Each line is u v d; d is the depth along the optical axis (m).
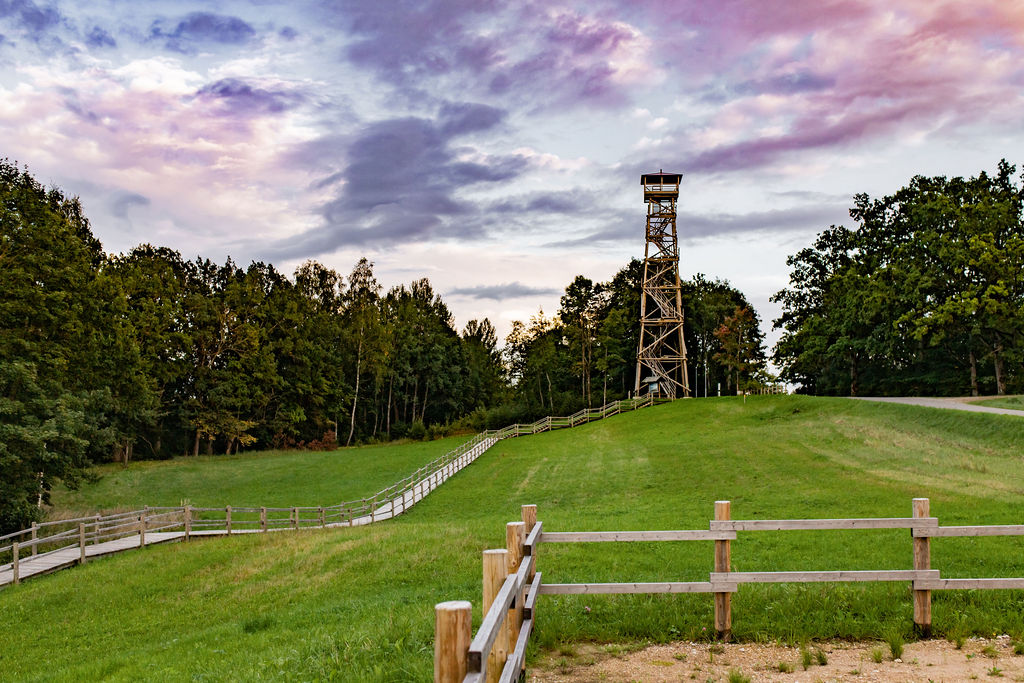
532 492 37.69
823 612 8.83
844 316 68.56
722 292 108.19
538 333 93.44
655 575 12.82
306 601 14.91
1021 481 23.95
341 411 87.00
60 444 32.59
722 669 7.18
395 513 35.50
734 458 38.50
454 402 100.12
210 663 10.06
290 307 81.38
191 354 72.69
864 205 70.50
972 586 8.00
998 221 55.81
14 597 18.38
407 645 8.41
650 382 77.12
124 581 19.52
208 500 45.62
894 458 31.95
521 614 6.70
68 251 38.41
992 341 56.66
